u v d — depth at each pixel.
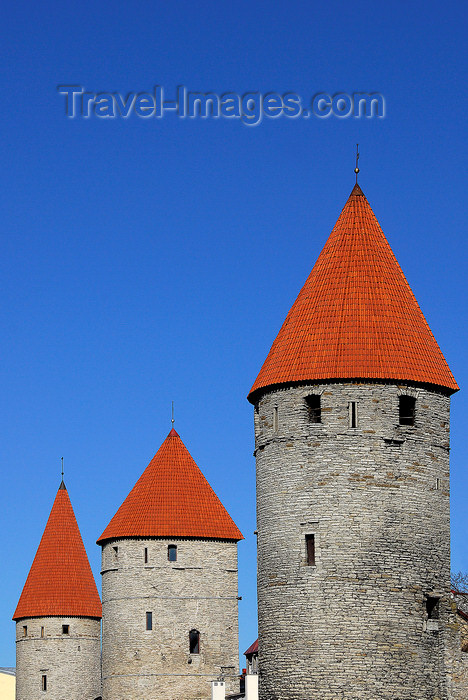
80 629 111.50
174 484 95.81
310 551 62.59
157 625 92.44
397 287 66.25
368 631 60.88
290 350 65.25
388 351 63.78
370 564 61.59
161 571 93.38
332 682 60.53
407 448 63.12
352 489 62.34
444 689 61.84
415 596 61.84
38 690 110.44
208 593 93.81
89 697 110.88
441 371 65.00
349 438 62.78
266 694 62.72
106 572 95.50
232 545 95.44
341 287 65.81
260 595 64.44
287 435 64.19
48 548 113.88
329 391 63.44
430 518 63.22
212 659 92.88
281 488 64.00
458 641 62.91
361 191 69.12
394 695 60.34
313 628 61.41
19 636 113.19
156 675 91.69
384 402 63.12
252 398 67.56
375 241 67.44
